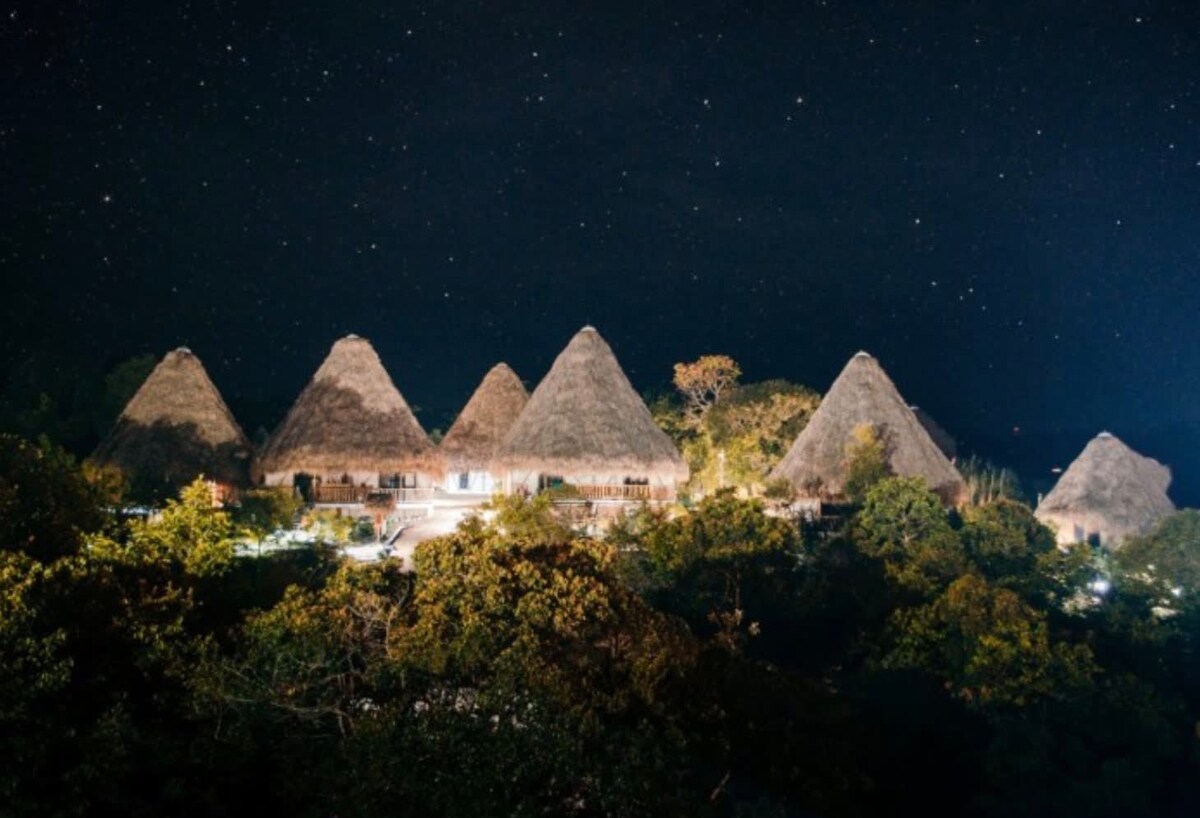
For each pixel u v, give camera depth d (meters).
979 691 18.00
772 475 31.47
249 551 21.66
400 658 11.59
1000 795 16.61
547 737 10.33
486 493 34.81
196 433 28.66
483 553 13.63
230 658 12.20
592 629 12.78
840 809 12.95
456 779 10.12
